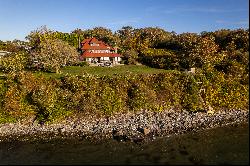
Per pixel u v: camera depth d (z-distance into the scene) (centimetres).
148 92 7531
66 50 9562
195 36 14075
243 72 8775
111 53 12100
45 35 9550
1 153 4944
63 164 4381
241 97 8038
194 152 4659
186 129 5981
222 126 6159
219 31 13488
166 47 14838
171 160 4362
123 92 7550
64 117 6875
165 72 8656
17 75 7612
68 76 7762
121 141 5356
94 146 5128
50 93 7181
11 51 12125
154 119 6762
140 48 13250
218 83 8238
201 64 9331
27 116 6912
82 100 7150
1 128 6450
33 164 4422
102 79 7794
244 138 5278
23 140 5631
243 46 11212
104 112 7088
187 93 7856
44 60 8838
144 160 4400
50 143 5384
